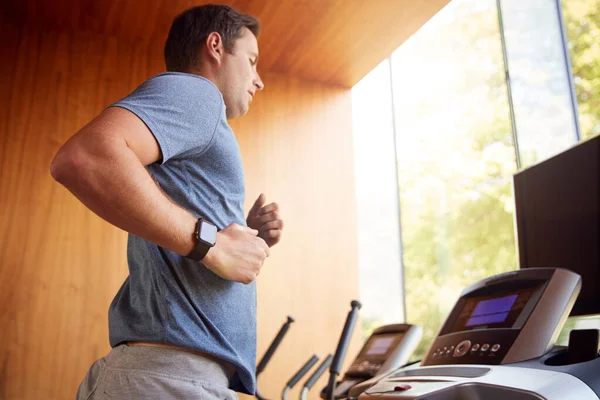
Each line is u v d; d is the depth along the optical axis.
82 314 3.47
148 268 1.08
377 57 4.21
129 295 1.14
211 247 1.00
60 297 3.45
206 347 1.04
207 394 1.02
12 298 3.37
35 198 3.55
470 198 4.62
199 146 1.06
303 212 4.25
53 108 3.71
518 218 1.91
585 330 0.96
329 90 4.60
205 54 1.32
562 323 1.09
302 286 4.09
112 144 0.90
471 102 4.66
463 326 1.27
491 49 4.48
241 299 1.13
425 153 5.05
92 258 3.57
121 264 3.61
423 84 5.12
